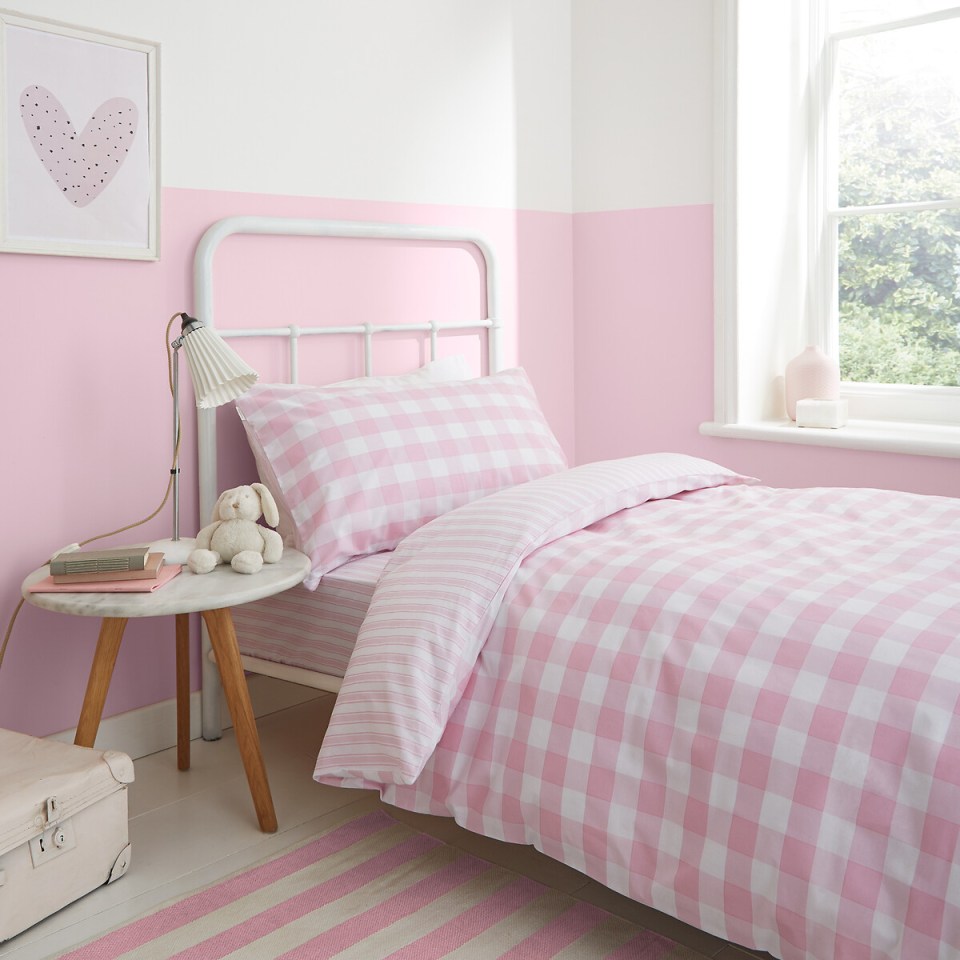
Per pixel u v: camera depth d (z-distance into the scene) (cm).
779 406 336
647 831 159
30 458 223
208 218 249
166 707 252
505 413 263
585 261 349
